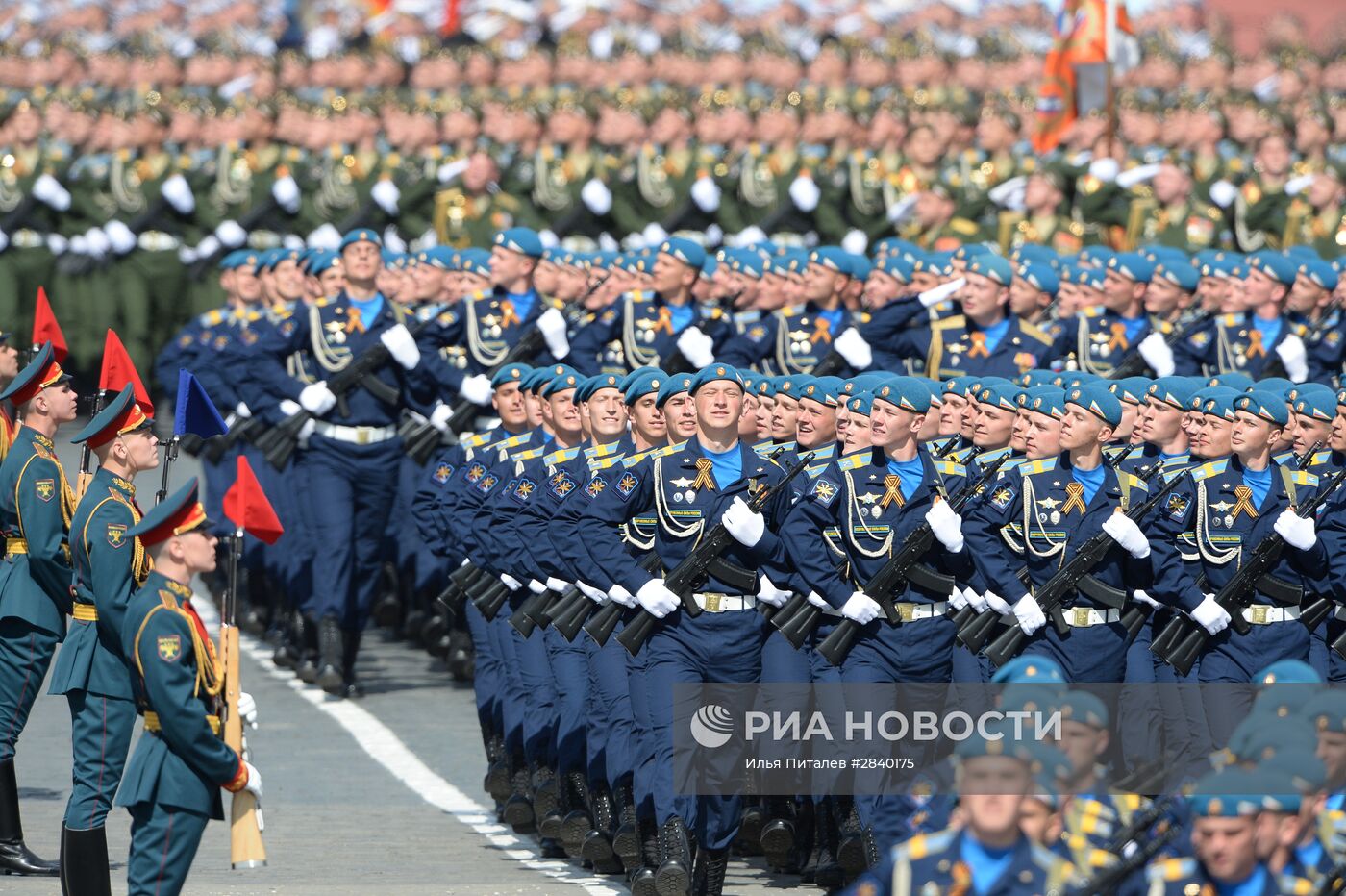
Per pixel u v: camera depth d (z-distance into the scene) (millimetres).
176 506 36125
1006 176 96062
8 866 45094
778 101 101375
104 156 101875
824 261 65062
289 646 69062
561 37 145125
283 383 64625
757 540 42250
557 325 63531
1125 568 45500
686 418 43469
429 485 54781
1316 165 97375
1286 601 46906
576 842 46375
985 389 48625
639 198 102188
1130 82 132750
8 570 45219
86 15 154250
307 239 102250
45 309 49219
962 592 45094
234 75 133625
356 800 52219
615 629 44344
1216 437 47188
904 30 150875
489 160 97812
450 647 67312
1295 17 166875
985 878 28266
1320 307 68312
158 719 36312
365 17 149750
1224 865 28641
